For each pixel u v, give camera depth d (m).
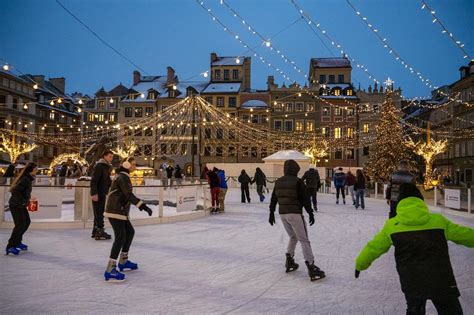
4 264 6.61
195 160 55.16
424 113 60.81
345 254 7.73
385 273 6.30
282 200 6.09
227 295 5.11
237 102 58.47
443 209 17.14
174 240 9.11
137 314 4.41
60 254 7.39
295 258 7.32
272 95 58.22
